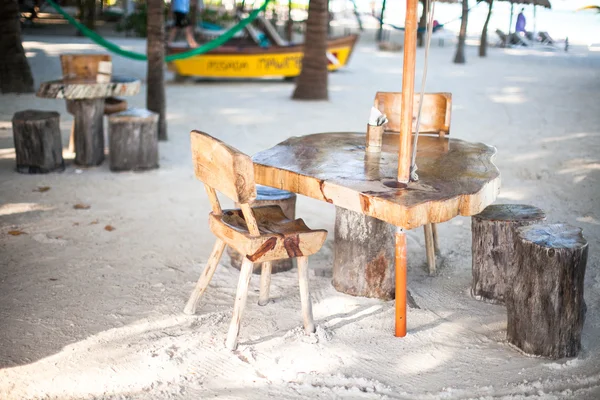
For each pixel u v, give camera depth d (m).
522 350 3.43
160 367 3.24
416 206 3.00
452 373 3.24
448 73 16.03
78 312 3.79
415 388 3.11
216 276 4.36
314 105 11.38
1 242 4.84
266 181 3.67
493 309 3.95
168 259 4.64
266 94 12.66
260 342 3.51
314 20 11.75
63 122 9.23
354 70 16.56
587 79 15.02
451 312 3.89
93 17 23.69
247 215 3.23
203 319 3.75
